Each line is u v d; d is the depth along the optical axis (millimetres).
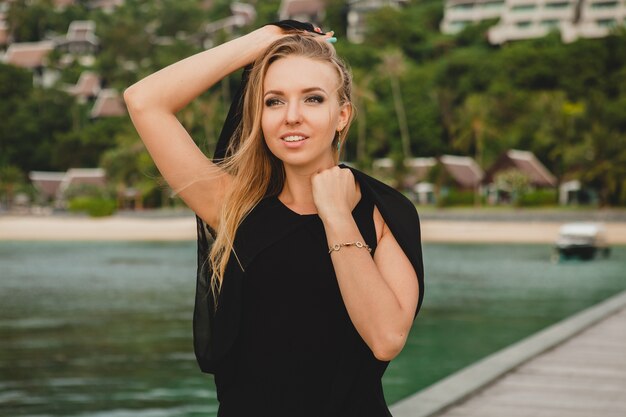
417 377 9320
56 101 90688
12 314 15977
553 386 5633
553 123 66125
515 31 90938
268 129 1593
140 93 1637
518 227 51625
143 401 8078
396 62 71188
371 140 70188
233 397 1565
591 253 32781
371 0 101125
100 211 64812
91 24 121562
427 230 50969
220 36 98438
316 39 1651
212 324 1653
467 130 67000
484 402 5133
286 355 1525
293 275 1524
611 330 8289
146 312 16234
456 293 20391
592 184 57375
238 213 1593
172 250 41750
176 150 1643
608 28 82938
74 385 8844
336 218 1504
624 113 62844
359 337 1537
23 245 46812
